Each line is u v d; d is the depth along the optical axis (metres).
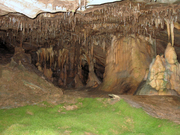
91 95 14.66
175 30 13.59
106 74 18.98
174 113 8.27
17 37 19.03
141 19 13.21
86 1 9.04
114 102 9.75
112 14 12.09
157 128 6.71
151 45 16.97
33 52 24.03
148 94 12.11
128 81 15.75
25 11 9.49
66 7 9.61
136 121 7.66
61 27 15.91
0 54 16.95
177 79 12.48
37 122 7.23
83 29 16.62
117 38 18.19
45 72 23.97
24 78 12.66
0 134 5.98
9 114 7.93
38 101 10.57
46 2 8.85
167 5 10.52
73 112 9.12
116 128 7.10
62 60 25.25
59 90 13.34
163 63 12.78
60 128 6.82
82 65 28.77
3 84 11.20
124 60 17.06
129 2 10.23
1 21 13.62
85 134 6.30
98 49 22.30
